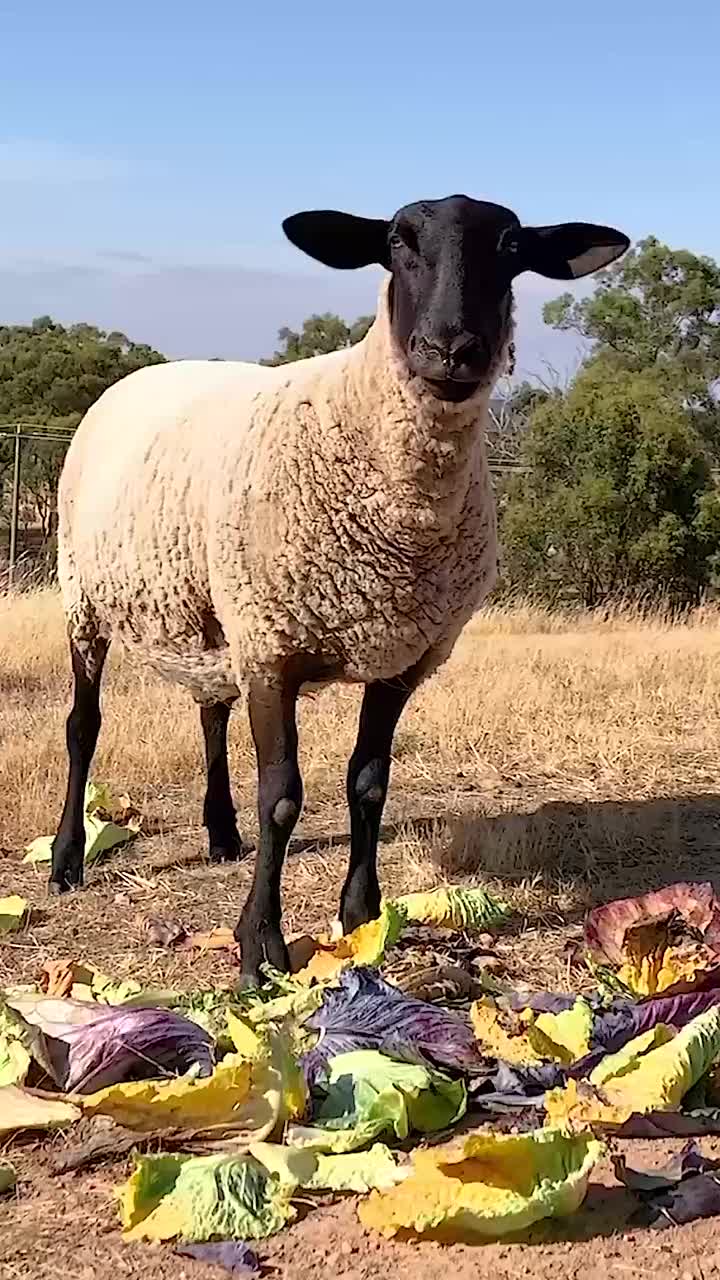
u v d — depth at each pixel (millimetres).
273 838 4594
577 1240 2945
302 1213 3070
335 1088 3443
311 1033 3738
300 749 7875
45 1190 3197
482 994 4320
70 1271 2861
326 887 5645
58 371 42094
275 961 4527
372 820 4961
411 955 4695
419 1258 2887
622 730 8492
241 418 4773
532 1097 3551
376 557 4473
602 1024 3771
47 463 34438
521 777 7637
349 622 4543
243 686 4684
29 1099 3500
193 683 5289
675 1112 3434
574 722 8664
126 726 8094
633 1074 3490
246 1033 3549
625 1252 2893
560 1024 3797
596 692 9688
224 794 6203
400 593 4535
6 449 34562
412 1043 3619
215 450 4801
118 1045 3592
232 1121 3377
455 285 4078
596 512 23172
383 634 4582
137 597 5227
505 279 4223
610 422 23375
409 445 4316
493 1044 3723
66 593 5961
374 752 4961
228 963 4773
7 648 11789
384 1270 2844
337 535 4449
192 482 4879
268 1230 2980
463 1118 3488
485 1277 2801
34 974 4660
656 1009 3801
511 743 8273
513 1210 2908
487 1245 2928
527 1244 2932
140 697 9227
